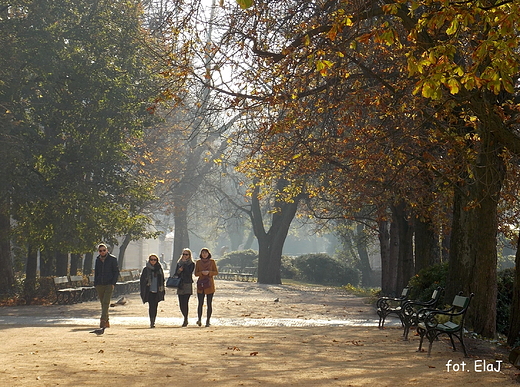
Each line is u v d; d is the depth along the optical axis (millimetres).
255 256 81062
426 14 10367
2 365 10266
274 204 57969
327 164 28969
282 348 12969
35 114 31922
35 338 14586
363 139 19562
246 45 16828
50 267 36812
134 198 34250
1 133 27188
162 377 9211
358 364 10727
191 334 15789
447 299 17891
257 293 40250
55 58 29125
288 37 16641
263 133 19719
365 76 17844
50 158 29750
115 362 10688
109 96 30062
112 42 30391
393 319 22844
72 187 29781
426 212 23953
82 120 30641
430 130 17703
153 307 18672
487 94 15523
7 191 28766
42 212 29594
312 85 19844
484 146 15289
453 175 16391
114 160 32656
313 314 24812
